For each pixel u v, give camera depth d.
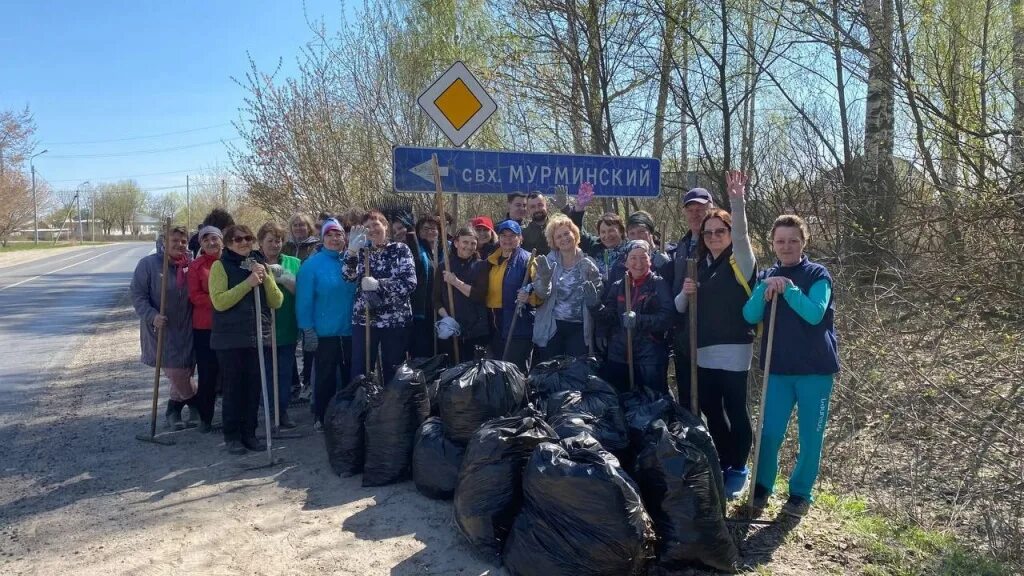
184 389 5.96
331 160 12.61
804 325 3.95
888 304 6.82
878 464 5.15
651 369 4.55
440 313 5.88
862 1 8.13
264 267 5.28
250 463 5.05
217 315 5.19
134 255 43.12
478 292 5.62
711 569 3.40
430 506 4.19
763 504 4.15
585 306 5.01
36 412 6.65
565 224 5.21
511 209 7.06
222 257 5.24
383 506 4.22
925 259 7.13
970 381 5.40
